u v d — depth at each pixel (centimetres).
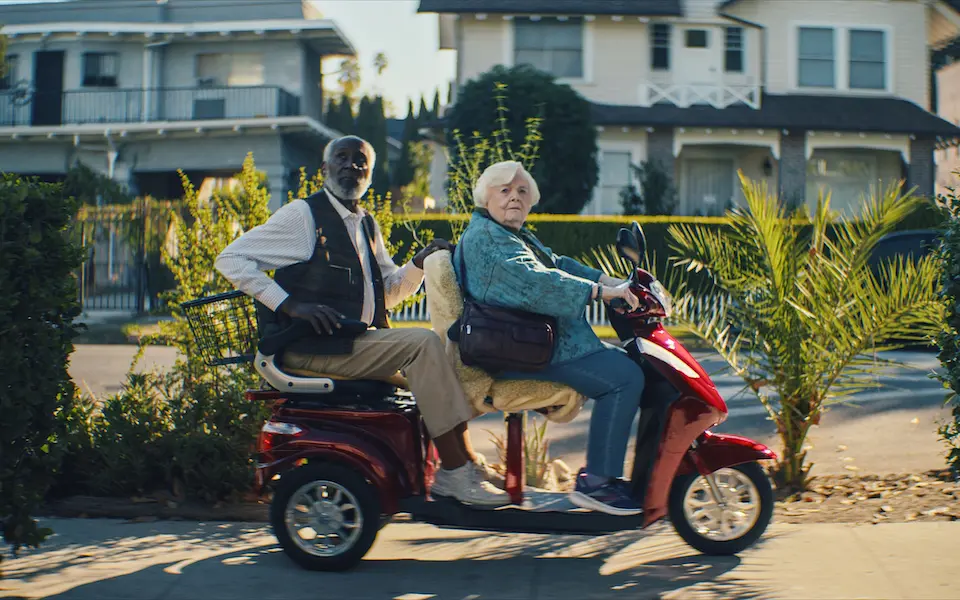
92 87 2769
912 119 2488
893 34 2583
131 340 1522
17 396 409
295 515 455
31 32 2725
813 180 2589
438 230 1452
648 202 2322
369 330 471
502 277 452
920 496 588
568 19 2494
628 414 451
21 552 477
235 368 616
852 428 826
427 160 4291
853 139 2473
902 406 909
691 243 649
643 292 460
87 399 641
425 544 503
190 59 2770
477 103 1977
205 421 597
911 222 1742
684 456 466
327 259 473
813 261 610
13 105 2756
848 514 552
